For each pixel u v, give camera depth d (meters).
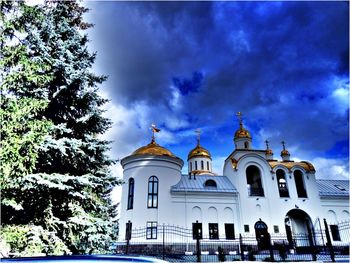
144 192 26.19
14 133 6.71
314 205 29.36
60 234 8.05
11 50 7.43
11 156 6.45
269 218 27.89
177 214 26.47
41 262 3.35
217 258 20.23
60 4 10.46
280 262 16.73
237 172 29.72
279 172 31.73
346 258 19.77
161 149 29.14
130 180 27.50
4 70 7.36
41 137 6.99
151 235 24.69
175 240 24.72
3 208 7.02
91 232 8.26
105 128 10.16
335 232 28.98
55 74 8.72
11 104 6.80
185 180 30.02
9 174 6.56
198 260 16.94
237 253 23.42
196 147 43.03
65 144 8.05
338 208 30.17
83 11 14.75
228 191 28.44
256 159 30.73
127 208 26.19
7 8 7.66
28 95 7.77
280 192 30.17
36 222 7.49
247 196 28.53
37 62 7.94
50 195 7.59
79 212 8.27
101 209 9.48
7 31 7.62
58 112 9.27
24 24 7.98
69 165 8.74
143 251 23.53
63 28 9.90
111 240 9.05
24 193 7.32
